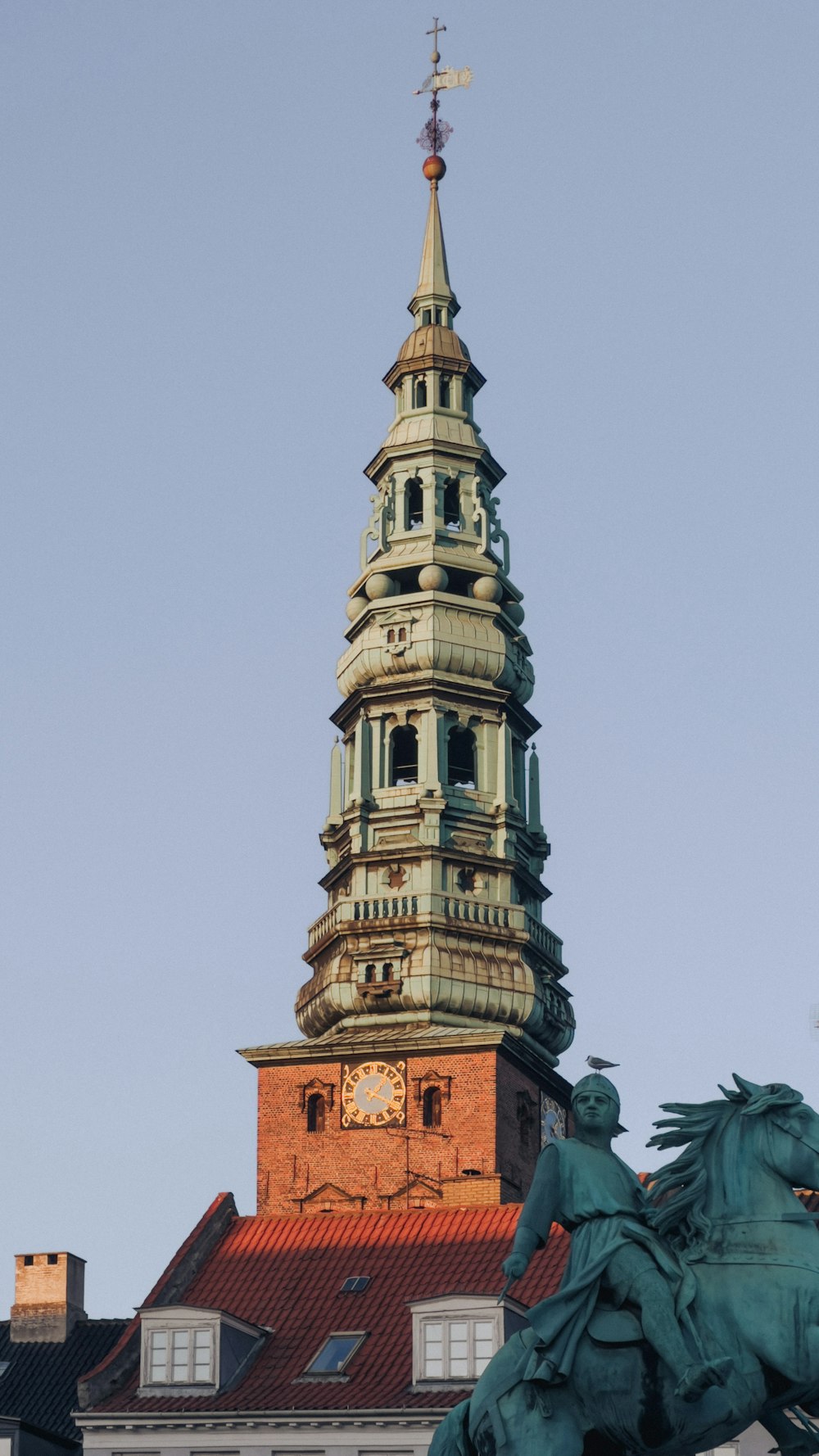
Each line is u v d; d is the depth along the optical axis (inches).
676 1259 1269.7
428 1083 5162.4
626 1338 1250.0
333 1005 5315.0
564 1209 1293.1
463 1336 3725.4
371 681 5551.2
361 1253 4158.5
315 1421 3690.9
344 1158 5152.6
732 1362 1238.3
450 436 5802.2
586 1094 1314.0
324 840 5516.7
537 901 5600.4
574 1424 1254.9
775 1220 1275.8
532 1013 5339.6
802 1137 1286.9
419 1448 3644.2
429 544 5654.5
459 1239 4128.9
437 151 6225.4
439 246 6112.2
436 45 6299.2
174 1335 3892.7
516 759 5644.7
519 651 5674.2
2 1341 4611.2
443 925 5295.3
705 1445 1251.2
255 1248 4229.8
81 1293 4687.5
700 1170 1298.0
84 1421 3816.4
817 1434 1283.2
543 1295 3831.2
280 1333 3986.2
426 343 5920.3
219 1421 3740.2
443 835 5408.5
